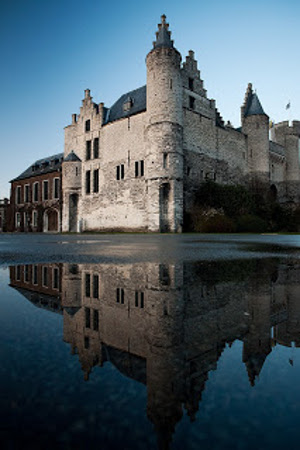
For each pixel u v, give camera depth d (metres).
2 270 3.92
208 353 1.27
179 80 27.88
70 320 1.75
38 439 0.68
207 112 33.03
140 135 30.41
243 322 1.75
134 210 30.36
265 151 38.81
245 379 1.02
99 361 1.15
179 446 0.66
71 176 36.47
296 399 0.89
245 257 5.64
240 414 0.80
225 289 2.70
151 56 27.69
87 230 35.25
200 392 0.92
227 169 35.22
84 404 0.83
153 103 27.45
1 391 0.91
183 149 29.59
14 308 2.05
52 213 42.00
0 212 52.94
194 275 3.48
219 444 0.67
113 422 0.75
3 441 0.67
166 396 0.89
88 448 0.65
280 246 9.23
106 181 33.47
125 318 1.81
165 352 1.26
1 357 1.17
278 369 1.11
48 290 2.70
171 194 26.83
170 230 26.69
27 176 46.00
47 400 0.85
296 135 48.44
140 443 0.67
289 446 0.67
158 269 3.96
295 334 1.54
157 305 2.13
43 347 1.29
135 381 0.98
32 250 7.77
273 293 2.54
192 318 1.82
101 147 34.34
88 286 2.85
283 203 41.62
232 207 29.78
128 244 10.49
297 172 47.88
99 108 34.81
